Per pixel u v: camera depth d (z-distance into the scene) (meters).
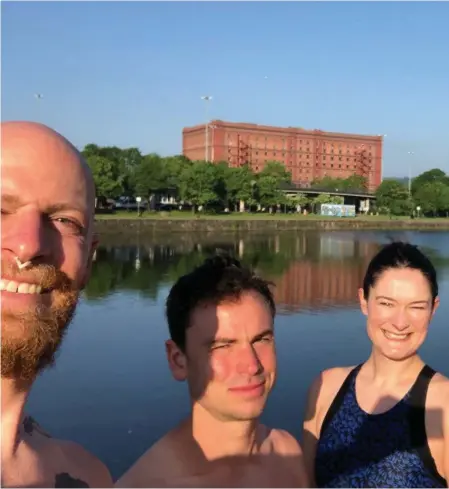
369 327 0.98
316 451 1.00
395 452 0.89
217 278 0.69
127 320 4.80
